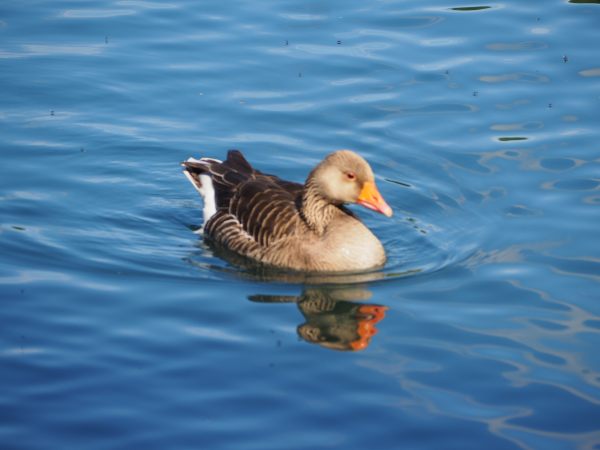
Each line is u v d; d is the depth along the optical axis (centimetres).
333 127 1936
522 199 1728
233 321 1394
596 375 1258
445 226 1688
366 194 1552
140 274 1531
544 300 1441
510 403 1205
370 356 1305
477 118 1947
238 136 1919
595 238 1603
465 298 1459
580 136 1883
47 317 1381
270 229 1608
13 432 1141
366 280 1537
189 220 1753
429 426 1161
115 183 1817
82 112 1984
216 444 1124
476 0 2355
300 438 1137
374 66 2097
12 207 1711
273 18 2284
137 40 2200
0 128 1928
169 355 1299
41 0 2366
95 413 1177
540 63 2095
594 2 2333
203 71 2095
